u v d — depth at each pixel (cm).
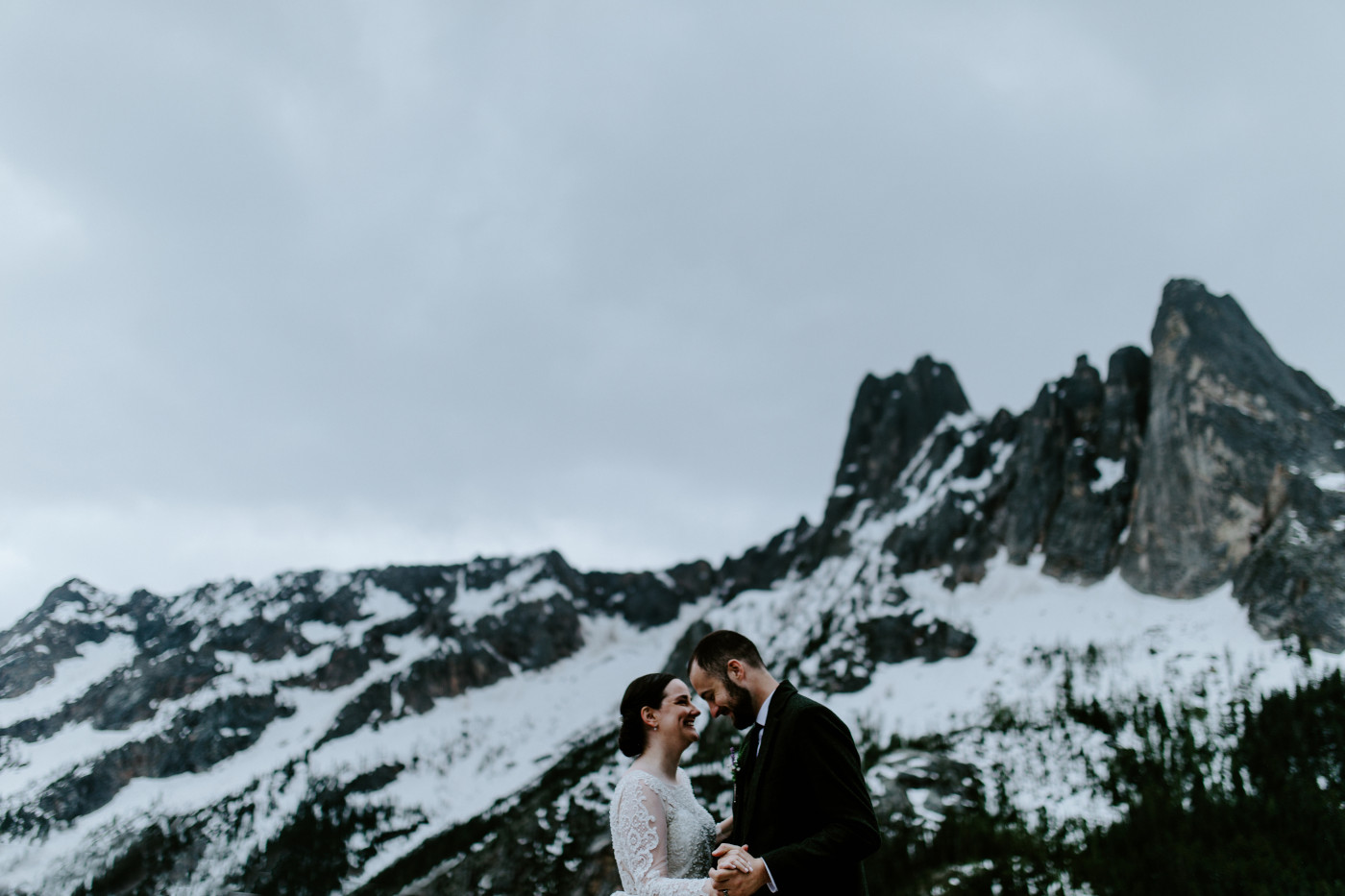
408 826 18438
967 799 10112
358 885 15825
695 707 806
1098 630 15000
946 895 7856
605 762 17275
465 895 12494
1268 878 7388
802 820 698
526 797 16600
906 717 13688
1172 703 11538
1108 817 9156
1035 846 8625
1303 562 13225
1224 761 9756
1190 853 7969
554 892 12006
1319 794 8562
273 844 17500
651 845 714
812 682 16375
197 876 16612
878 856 8981
